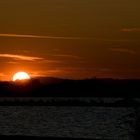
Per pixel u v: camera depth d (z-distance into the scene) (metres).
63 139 112.06
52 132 125.81
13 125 147.50
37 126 144.38
